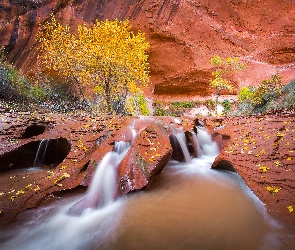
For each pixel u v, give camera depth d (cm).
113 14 2975
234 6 3050
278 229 439
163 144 684
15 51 2559
